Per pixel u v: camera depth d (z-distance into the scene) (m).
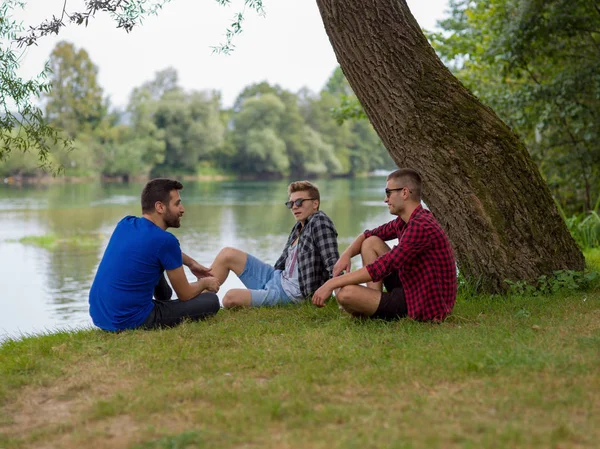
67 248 21.36
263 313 5.83
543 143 14.84
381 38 6.45
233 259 6.36
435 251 5.00
